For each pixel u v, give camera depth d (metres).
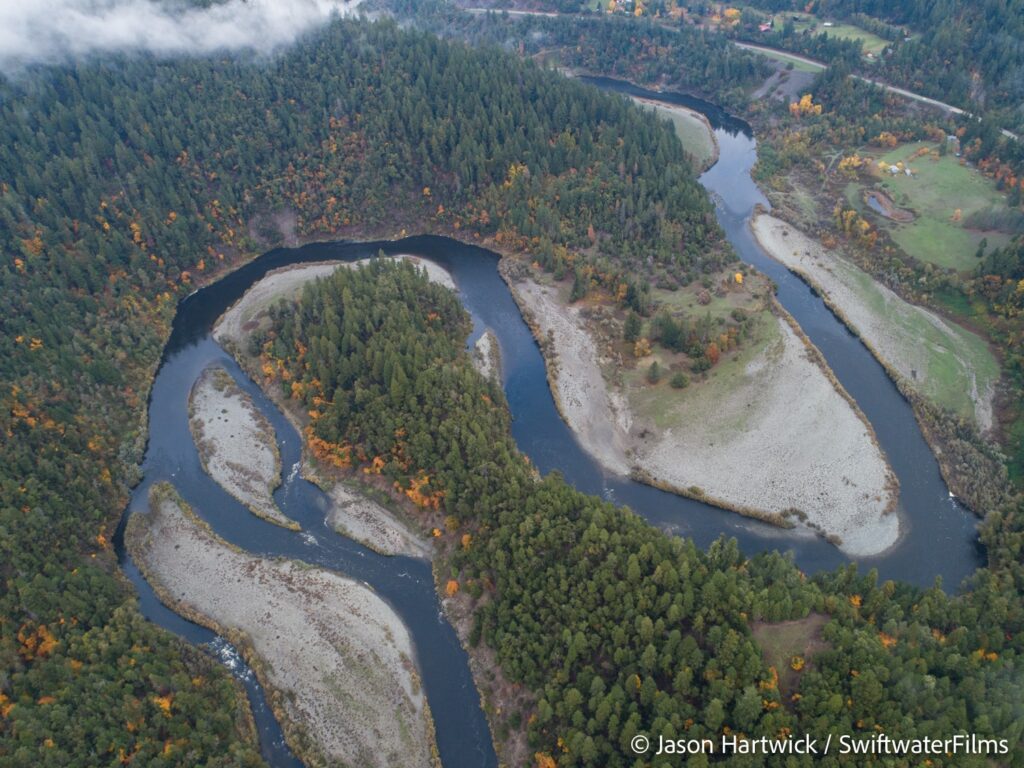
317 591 119.19
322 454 140.62
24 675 96.38
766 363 158.00
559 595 101.56
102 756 91.00
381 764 97.12
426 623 113.62
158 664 102.62
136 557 125.62
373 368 146.88
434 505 127.00
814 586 99.56
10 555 111.38
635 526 109.50
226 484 139.88
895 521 125.00
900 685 83.19
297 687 105.75
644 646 93.56
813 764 79.50
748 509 128.25
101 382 155.75
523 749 95.56
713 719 83.56
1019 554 111.38
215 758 91.62
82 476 131.50
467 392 140.75
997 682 84.81
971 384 150.12
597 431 147.38
